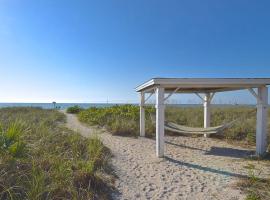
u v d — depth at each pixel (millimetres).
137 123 14086
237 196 5422
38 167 5695
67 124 15594
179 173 6980
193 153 9359
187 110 19297
